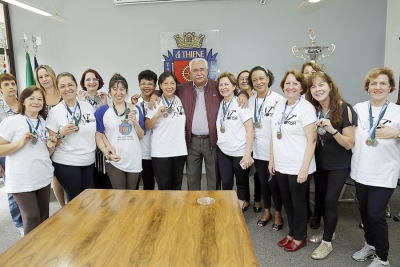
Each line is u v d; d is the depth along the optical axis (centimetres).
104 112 259
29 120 222
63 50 488
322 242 247
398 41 421
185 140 291
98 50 484
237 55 471
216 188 305
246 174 309
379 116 206
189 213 155
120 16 475
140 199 176
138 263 112
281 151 239
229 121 278
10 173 216
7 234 296
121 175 264
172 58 476
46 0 477
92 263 112
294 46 424
